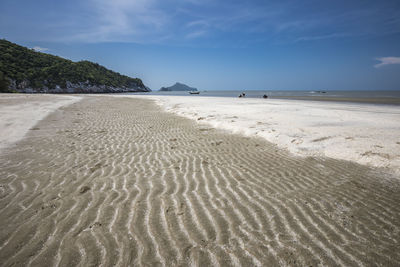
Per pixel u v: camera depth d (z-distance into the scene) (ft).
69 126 29.35
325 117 34.83
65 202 10.21
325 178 13.43
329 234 8.22
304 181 13.04
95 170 14.32
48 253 7.09
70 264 6.66
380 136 21.35
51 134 24.27
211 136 24.79
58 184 12.07
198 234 8.16
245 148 20.04
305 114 38.63
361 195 11.27
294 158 17.22
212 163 16.14
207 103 67.92
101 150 18.88
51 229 8.25
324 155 17.61
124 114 44.29
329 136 21.97
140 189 11.73
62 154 17.40
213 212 9.65
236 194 11.36
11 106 49.37
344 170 14.64
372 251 7.34
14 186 11.71
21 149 18.39
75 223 8.65
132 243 7.62
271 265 6.75
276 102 71.05
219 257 7.04
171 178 13.30
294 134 23.27
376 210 9.88
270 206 10.18
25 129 26.18
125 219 9.01
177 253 7.20
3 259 6.77
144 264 6.73
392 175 13.64
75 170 14.17
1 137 21.99
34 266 6.55
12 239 7.66
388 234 8.24
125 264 6.72
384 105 58.59
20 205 9.86
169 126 30.89
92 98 103.40
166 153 18.44
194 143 21.79
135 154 18.02
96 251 7.22
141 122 34.27
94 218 9.00
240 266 6.70
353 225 8.79
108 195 10.98
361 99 89.35
